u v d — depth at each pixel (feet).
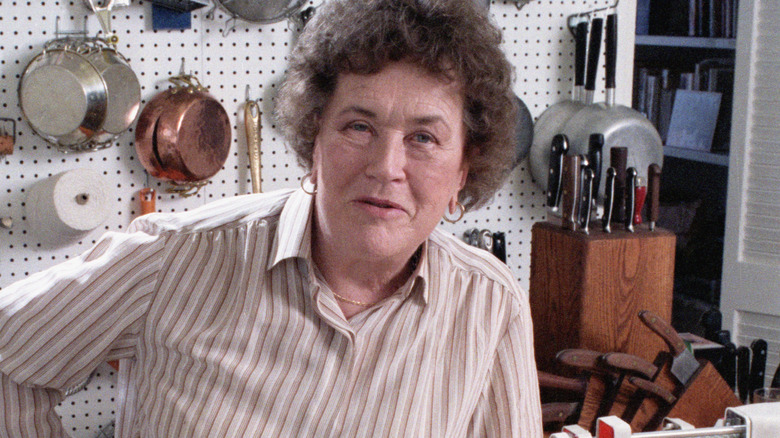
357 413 3.25
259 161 5.95
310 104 3.15
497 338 3.70
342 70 2.98
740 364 6.31
